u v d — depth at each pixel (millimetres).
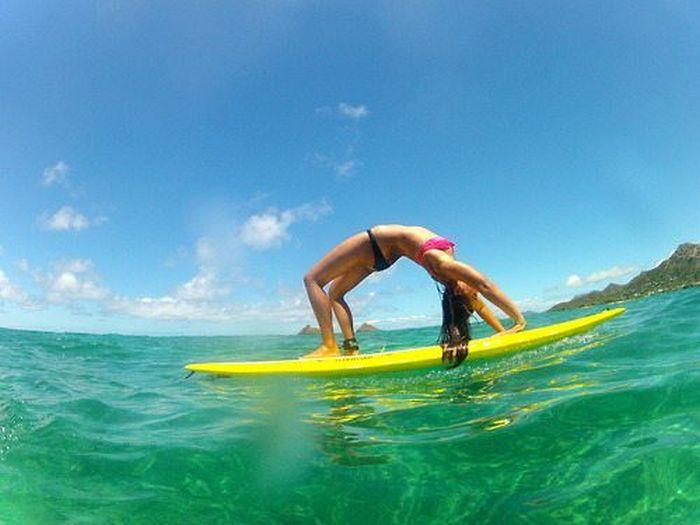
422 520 947
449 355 2416
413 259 2682
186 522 988
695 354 1903
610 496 936
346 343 2898
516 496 983
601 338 2537
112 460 1317
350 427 1509
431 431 1394
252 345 5578
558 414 1361
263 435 1478
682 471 972
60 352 4625
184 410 1895
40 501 1084
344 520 973
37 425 1652
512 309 2553
